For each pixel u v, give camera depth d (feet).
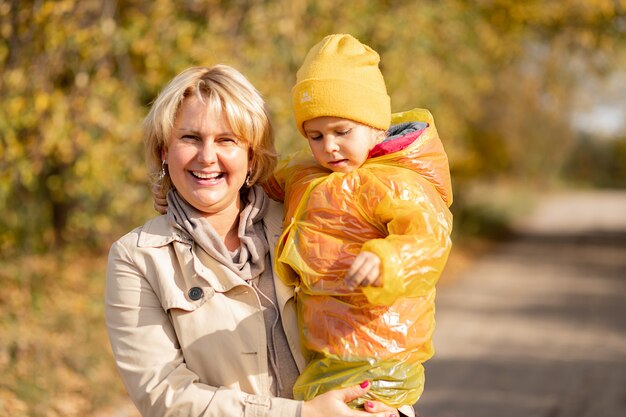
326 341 7.43
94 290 28.30
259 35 23.85
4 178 22.36
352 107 7.62
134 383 7.55
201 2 23.75
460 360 26.08
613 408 20.83
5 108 21.22
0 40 21.68
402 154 7.72
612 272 48.42
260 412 7.25
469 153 58.03
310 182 7.82
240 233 7.91
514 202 94.48
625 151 157.17
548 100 76.28
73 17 21.84
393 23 30.19
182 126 7.66
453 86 39.81
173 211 7.87
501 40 43.73
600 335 30.09
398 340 7.41
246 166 7.91
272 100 22.45
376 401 7.34
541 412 20.51
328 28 26.50
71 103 22.30
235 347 7.57
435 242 7.00
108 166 22.94
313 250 7.52
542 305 36.70
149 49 22.45
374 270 6.64
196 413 7.29
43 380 18.86
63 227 33.09
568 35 46.11
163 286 7.60
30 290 25.80
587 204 112.27
